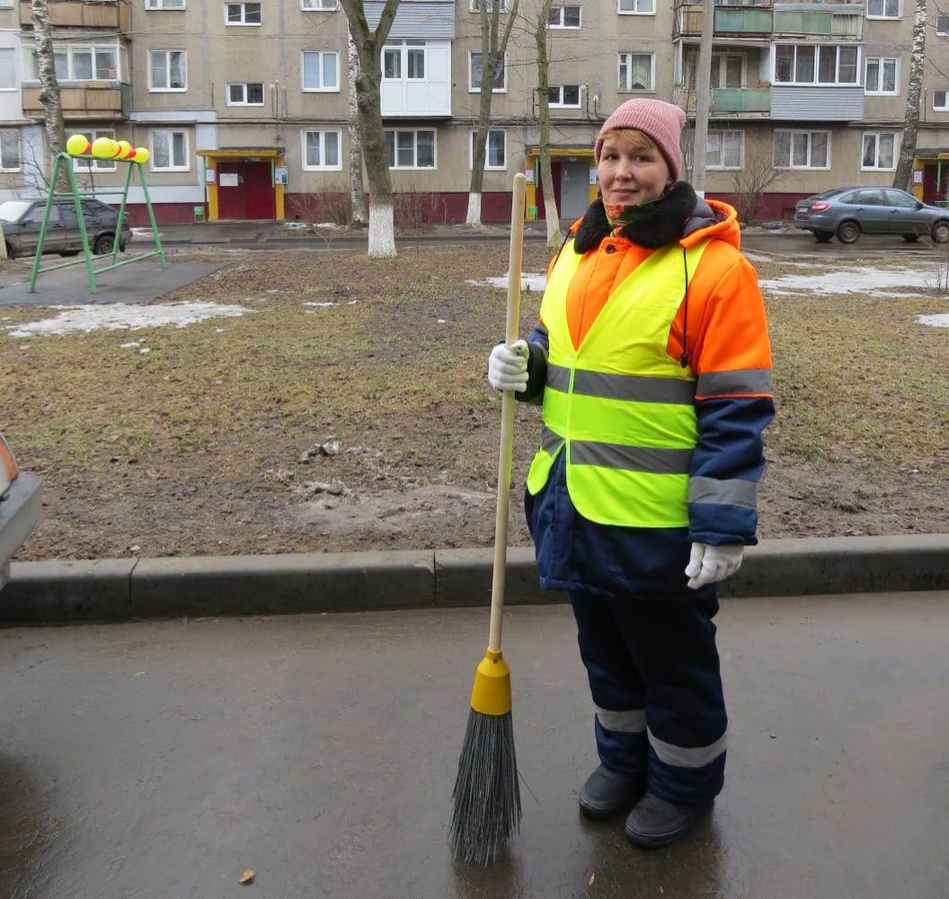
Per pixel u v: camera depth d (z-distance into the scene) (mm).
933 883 2576
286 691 3586
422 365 8086
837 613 4270
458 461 5793
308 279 14117
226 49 37406
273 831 2789
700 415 2414
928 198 40594
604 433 2457
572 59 37844
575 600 2744
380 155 17953
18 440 6238
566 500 2496
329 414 6711
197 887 2570
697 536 2326
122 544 4590
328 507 5078
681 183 2477
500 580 2635
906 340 9766
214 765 3113
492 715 2641
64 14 36375
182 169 38219
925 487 5457
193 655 3883
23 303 12102
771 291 14320
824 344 9414
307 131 38062
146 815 2863
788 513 5020
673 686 2621
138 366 8211
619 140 2426
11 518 3402
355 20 17328
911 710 3449
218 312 11133
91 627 4160
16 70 37094
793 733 3295
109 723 3375
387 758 3148
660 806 2727
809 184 39875
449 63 37500
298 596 4250
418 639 4004
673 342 2396
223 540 4645
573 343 2514
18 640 4043
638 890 2557
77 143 13016
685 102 34906
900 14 39031
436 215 36688
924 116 39875
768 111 38469
